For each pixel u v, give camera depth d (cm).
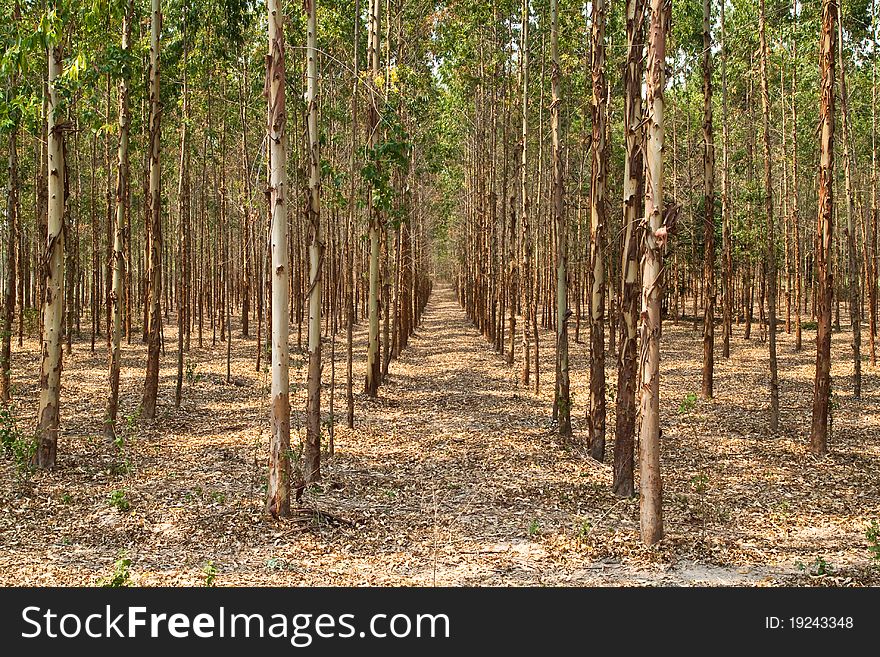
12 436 1143
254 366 2314
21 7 1113
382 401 1838
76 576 764
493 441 1427
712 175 1867
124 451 1275
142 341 2789
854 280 1850
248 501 1017
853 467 1231
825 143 1284
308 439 1127
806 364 2333
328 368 2362
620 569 799
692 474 1209
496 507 1026
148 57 1594
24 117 1123
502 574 787
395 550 859
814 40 2211
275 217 910
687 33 2155
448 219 4925
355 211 1806
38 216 1535
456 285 7388
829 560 827
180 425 1513
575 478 1180
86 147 2605
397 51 1930
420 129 2405
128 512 963
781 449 1356
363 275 3197
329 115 1802
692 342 2916
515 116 2480
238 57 1870
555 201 1465
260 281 2173
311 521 930
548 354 2703
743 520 973
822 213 1297
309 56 1113
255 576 778
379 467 1236
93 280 2417
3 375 1642
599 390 1299
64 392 1800
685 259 3294
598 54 1180
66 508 974
